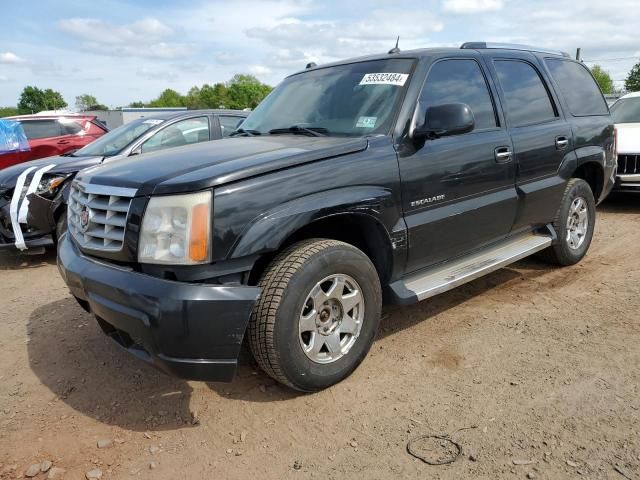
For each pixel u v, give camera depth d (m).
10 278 5.85
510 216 4.28
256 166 2.81
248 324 2.86
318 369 3.05
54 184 5.93
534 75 4.72
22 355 3.88
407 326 4.07
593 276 5.00
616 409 2.88
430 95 3.69
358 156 3.20
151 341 2.62
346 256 3.07
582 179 5.27
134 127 6.94
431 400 3.06
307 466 2.57
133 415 3.06
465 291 4.75
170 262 2.63
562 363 3.41
